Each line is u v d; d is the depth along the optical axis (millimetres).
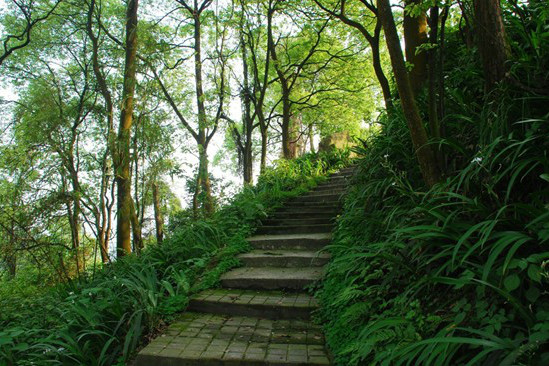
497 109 2098
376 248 2412
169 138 7168
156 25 8945
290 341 2500
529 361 1229
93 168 8070
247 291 3490
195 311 3195
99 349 2590
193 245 4543
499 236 1627
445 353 1375
